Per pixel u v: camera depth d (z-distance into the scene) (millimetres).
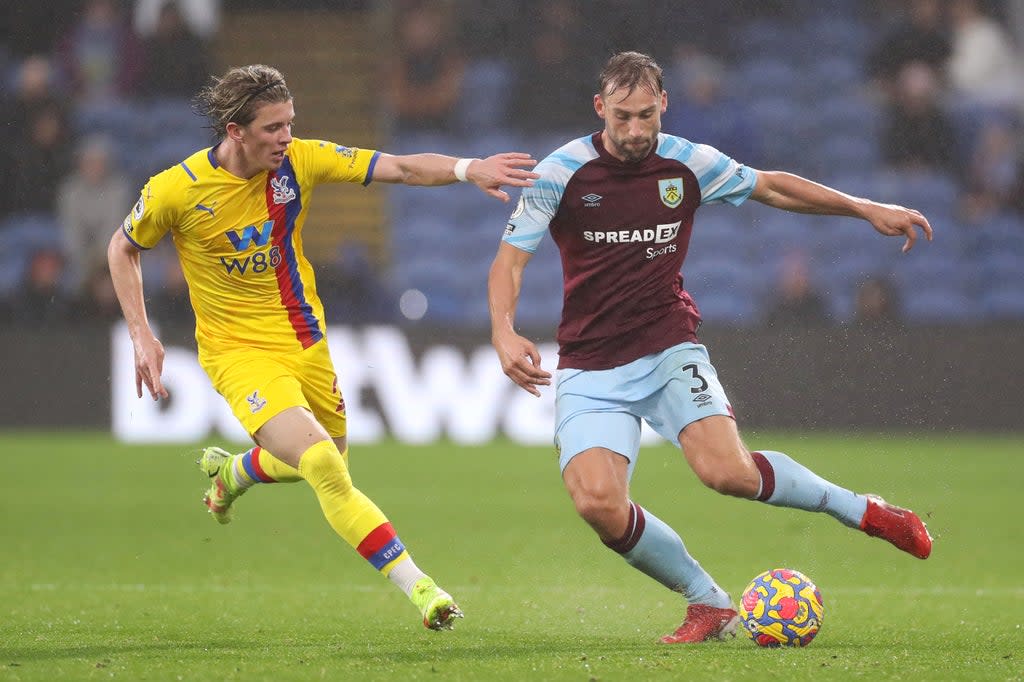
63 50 66938
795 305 54531
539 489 40031
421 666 15508
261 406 18156
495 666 15500
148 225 18328
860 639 18172
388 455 48500
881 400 53312
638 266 18453
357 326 53531
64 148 62906
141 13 68062
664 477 43500
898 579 25219
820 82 70062
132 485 40781
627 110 17203
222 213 18172
